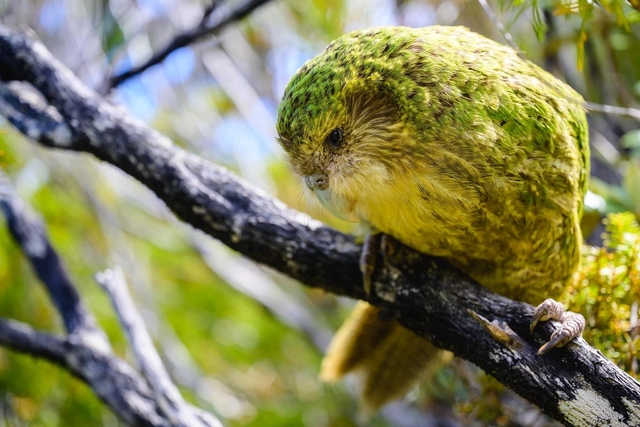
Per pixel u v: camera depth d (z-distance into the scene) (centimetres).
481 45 267
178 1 467
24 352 334
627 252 266
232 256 532
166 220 512
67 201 518
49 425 439
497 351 239
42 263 359
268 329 545
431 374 323
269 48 498
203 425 302
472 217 252
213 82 535
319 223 287
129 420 315
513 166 247
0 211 408
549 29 355
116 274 332
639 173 314
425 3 421
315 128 256
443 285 264
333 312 523
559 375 225
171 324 534
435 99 248
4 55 303
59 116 296
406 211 256
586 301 270
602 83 368
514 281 277
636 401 217
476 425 332
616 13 234
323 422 488
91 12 455
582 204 286
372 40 262
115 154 287
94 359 329
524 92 254
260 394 526
